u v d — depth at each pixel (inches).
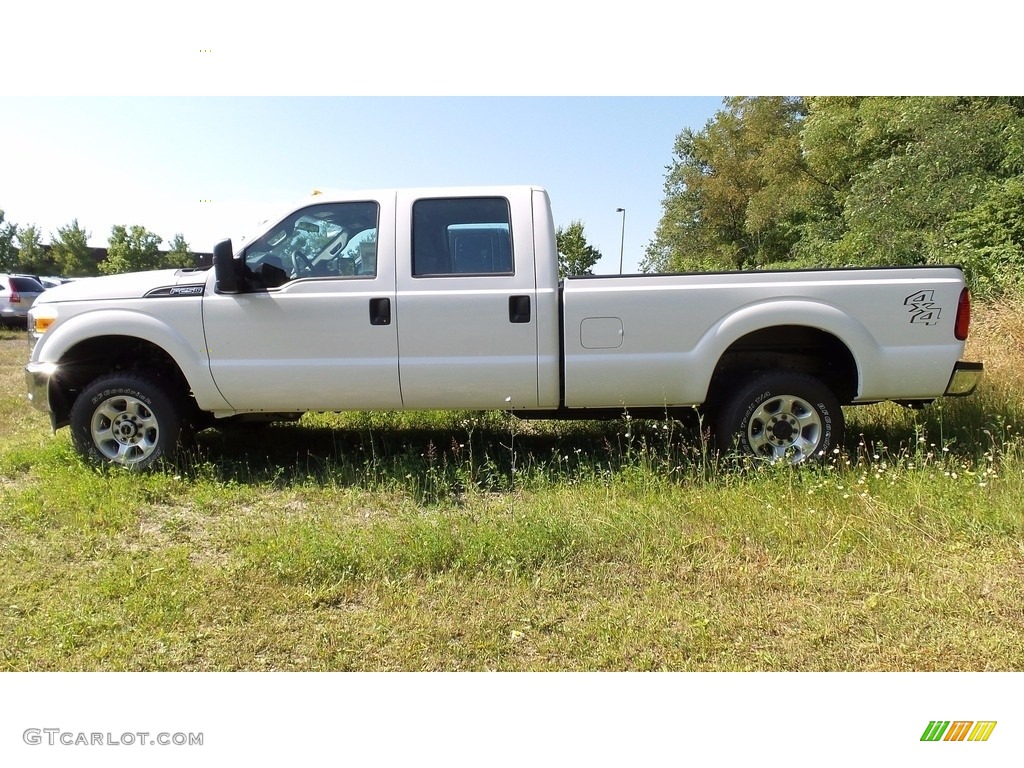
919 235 466.9
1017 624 106.9
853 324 165.2
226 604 115.6
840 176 788.0
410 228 170.4
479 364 169.3
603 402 171.9
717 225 1355.8
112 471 173.9
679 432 199.8
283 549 132.2
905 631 105.7
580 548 133.0
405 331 168.9
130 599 116.5
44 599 118.6
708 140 1334.9
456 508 157.2
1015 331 263.6
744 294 166.1
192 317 170.9
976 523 137.6
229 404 174.7
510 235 170.9
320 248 175.0
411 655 102.3
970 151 465.7
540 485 165.8
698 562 127.6
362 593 119.5
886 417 214.2
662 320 166.9
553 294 168.6
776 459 166.6
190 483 172.9
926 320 166.1
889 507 144.9
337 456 198.8
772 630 107.0
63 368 176.9
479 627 108.7
